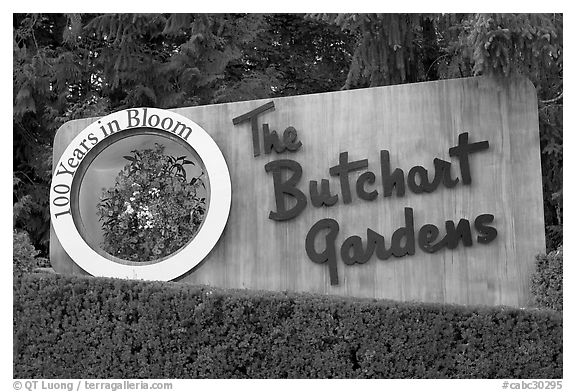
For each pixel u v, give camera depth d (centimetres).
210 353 589
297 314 582
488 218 706
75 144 759
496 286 700
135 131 757
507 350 578
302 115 740
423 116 724
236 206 734
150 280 679
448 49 847
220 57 1116
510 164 713
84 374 611
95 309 616
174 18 1053
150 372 598
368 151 726
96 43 1164
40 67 1108
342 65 1261
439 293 701
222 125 750
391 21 740
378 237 710
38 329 623
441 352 575
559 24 753
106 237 777
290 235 721
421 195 715
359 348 578
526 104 719
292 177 727
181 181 783
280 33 1257
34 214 1155
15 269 646
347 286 708
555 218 1051
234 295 591
